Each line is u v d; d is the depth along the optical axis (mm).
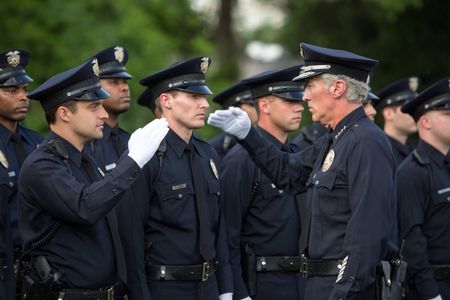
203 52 41844
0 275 10883
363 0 38906
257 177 12211
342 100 9961
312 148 10938
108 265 9859
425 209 12727
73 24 30469
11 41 29062
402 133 15953
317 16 42375
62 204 9367
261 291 12234
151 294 10797
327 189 9797
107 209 9391
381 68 40906
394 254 10250
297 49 44219
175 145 11062
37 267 9609
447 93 12836
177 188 10883
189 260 10844
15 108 12367
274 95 12609
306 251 10258
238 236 12133
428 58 40094
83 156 10008
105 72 13406
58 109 9828
